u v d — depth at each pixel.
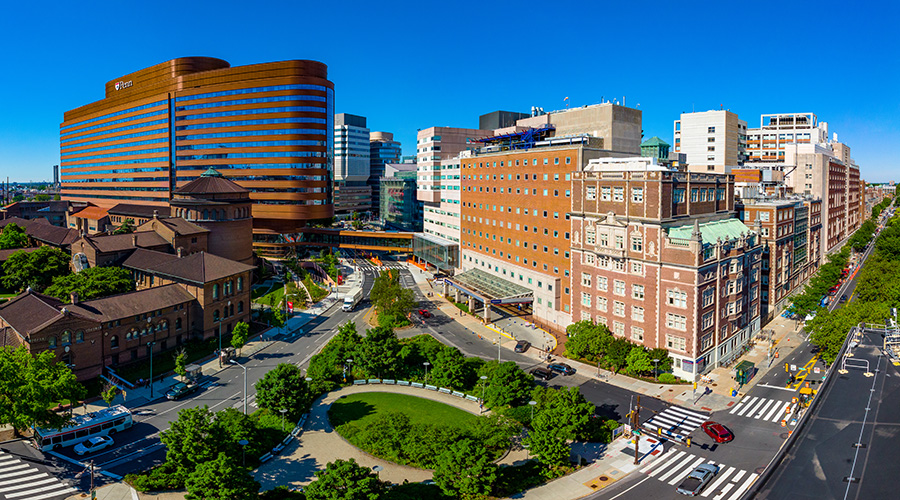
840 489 37.59
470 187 140.88
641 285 85.19
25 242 158.25
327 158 192.00
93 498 49.06
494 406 69.56
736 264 86.44
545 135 131.75
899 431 44.94
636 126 121.19
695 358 79.00
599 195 91.88
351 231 190.75
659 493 52.16
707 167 158.00
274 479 53.88
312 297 133.75
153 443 61.91
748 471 55.84
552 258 108.38
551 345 96.56
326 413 69.19
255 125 188.88
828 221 162.75
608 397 74.44
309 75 186.25
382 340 81.12
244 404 71.50
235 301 104.31
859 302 90.69
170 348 92.88
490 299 110.50
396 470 55.84
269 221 193.12
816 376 80.81
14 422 55.56
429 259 166.38
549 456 54.12
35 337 72.44
